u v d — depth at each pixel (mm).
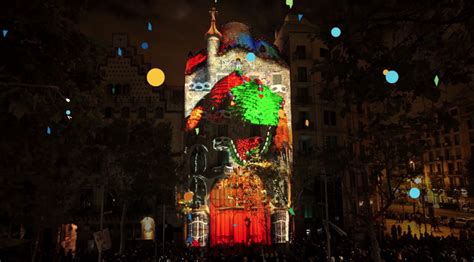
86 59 9469
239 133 39781
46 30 7457
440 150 74562
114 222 36531
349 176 38250
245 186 35188
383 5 4680
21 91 6238
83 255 26172
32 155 9328
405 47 4672
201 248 34594
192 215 37062
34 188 11938
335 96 5691
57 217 20422
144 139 30547
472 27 4340
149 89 41906
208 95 40375
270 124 39000
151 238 37031
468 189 63531
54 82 8039
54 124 8930
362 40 4969
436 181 68375
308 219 40219
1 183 8086
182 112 41875
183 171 37781
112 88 41375
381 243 27688
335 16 5059
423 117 6586
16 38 7090
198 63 41812
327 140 43469
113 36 42719
